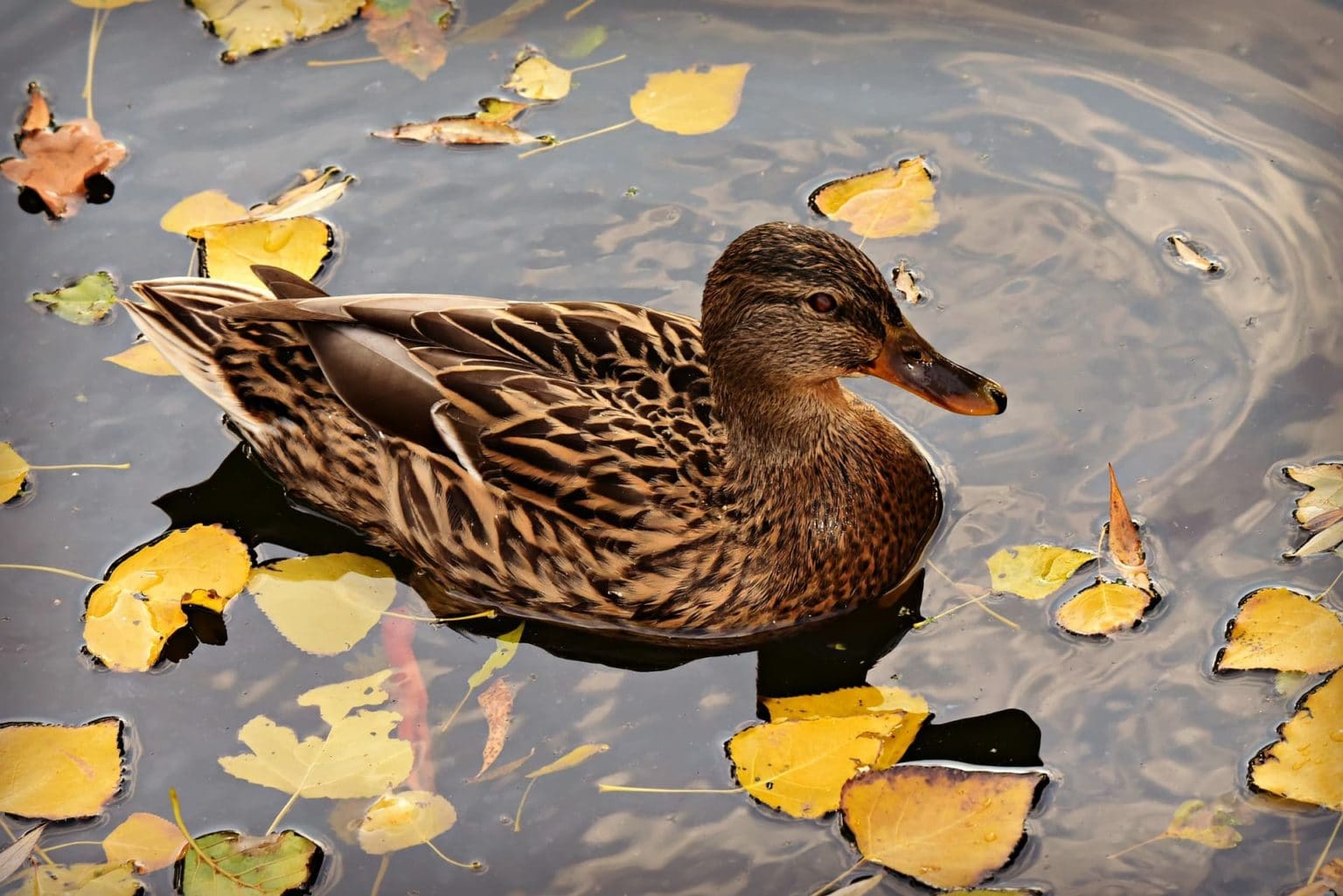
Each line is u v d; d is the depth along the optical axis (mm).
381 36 6918
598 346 5102
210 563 5309
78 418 5719
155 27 6945
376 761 4742
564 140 6520
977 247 6086
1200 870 4297
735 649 5172
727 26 6914
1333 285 5828
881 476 5184
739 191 6301
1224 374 5602
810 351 4898
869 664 5086
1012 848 4375
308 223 6164
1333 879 4230
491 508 4996
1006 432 5535
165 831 4566
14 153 6480
